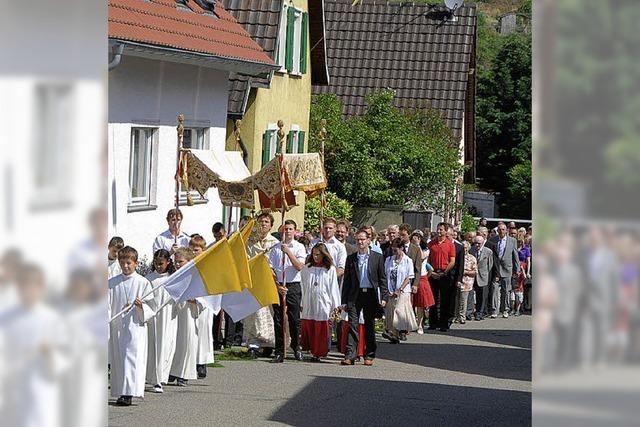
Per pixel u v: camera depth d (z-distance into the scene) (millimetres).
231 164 22203
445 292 28391
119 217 21594
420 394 17125
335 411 15070
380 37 53188
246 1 33250
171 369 16875
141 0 23344
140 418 13734
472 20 53844
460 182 46594
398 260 24359
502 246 33594
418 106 49625
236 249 16922
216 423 13641
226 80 27969
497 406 16250
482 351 23844
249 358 20766
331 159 41188
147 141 23500
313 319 20797
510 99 75625
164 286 15656
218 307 17062
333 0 55469
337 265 22188
